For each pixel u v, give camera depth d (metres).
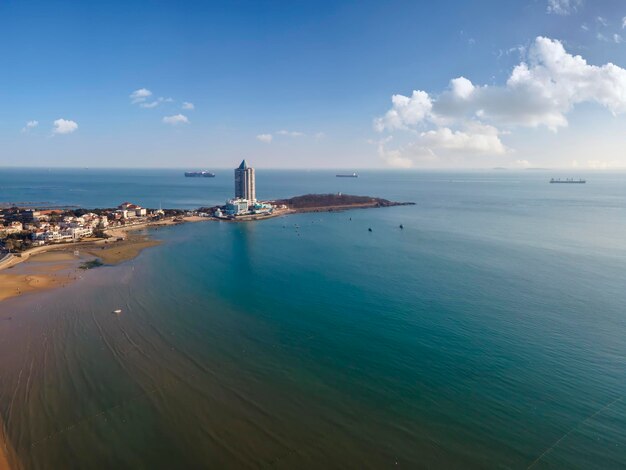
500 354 72.44
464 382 64.19
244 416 57.22
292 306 97.06
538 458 49.09
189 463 49.03
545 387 62.47
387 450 50.72
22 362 71.38
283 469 48.12
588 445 50.97
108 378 66.50
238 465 48.78
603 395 60.38
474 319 87.62
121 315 92.12
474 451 50.31
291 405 59.41
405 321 87.25
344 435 53.34
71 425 55.50
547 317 88.19
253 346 77.06
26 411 58.25
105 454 50.44
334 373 67.44
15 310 95.19
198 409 58.75
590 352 72.62
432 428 54.31
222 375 67.31
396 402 59.66
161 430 54.62
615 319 86.56
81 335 81.94
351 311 93.38
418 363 70.00
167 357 73.12
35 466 48.59
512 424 54.75
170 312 93.88
